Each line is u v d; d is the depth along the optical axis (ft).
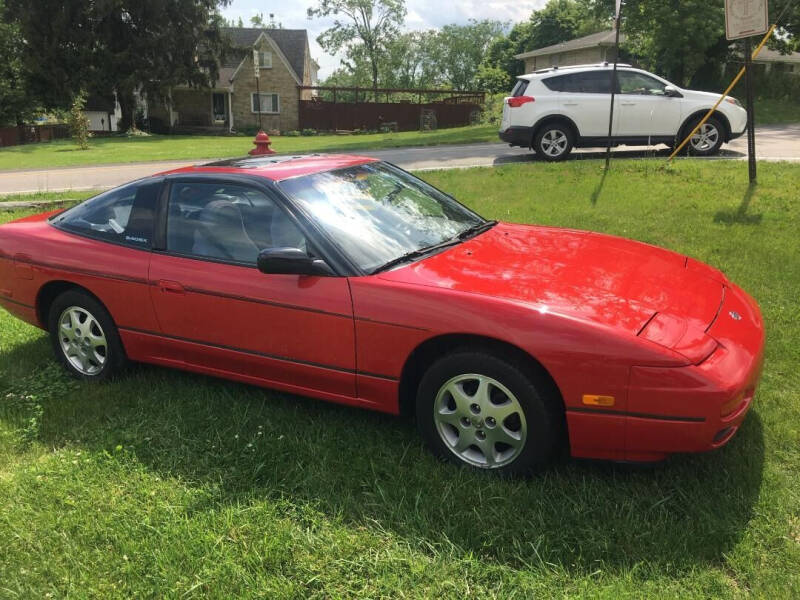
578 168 36.17
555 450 10.05
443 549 8.64
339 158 14.46
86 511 9.78
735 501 9.17
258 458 10.85
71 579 8.45
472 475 10.12
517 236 13.14
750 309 11.11
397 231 12.18
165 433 11.85
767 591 7.64
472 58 241.76
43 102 129.39
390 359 10.53
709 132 39.65
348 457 10.88
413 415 11.70
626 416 9.07
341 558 8.59
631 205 27.76
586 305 9.75
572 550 8.46
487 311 9.70
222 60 135.54
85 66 125.08
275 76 145.79
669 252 13.15
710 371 8.86
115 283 13.25
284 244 11.60
